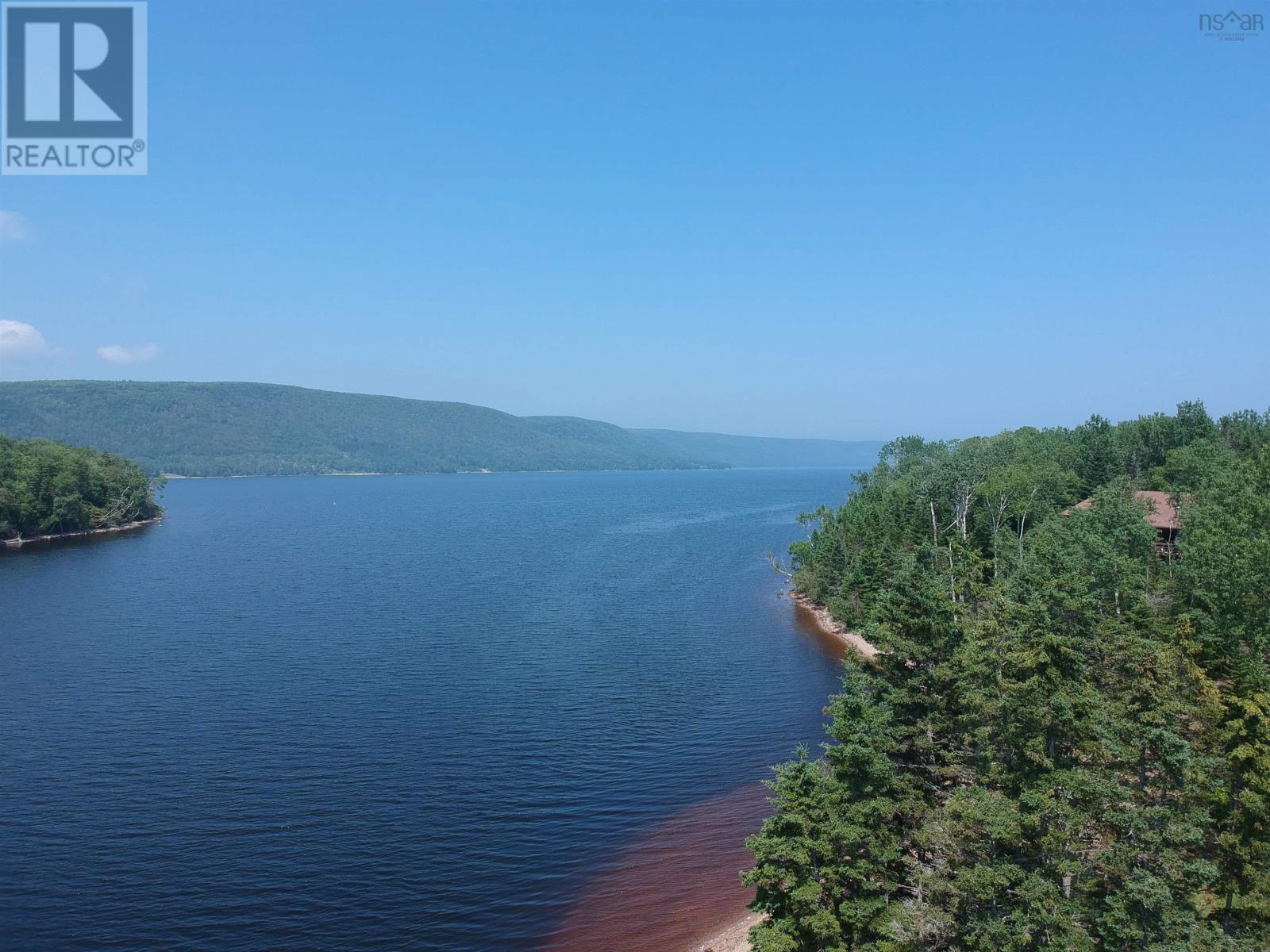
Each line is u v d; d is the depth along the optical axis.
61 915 39.34
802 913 31.67
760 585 134.38
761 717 68.25
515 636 95.75
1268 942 29.08
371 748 60.28
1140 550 68.00
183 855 44.84
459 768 57.09
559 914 40.38
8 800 50.91
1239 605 47.31
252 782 54.06
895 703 40.31
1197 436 125.44
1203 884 29.00
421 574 143.38
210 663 81.69
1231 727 32.31
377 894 41.66
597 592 126.62
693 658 86.81
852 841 30.98
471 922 39.59
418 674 79.38
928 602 42.84
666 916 39.91
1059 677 33.56
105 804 50.53
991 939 28.52
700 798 53.22
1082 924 29.20
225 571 142.12
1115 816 28.78
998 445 128.00
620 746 61.72
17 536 176.62
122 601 112.94
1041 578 52.12
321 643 91.06
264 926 38.88
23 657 83.25
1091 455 122.69
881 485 157.25
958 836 31.20
